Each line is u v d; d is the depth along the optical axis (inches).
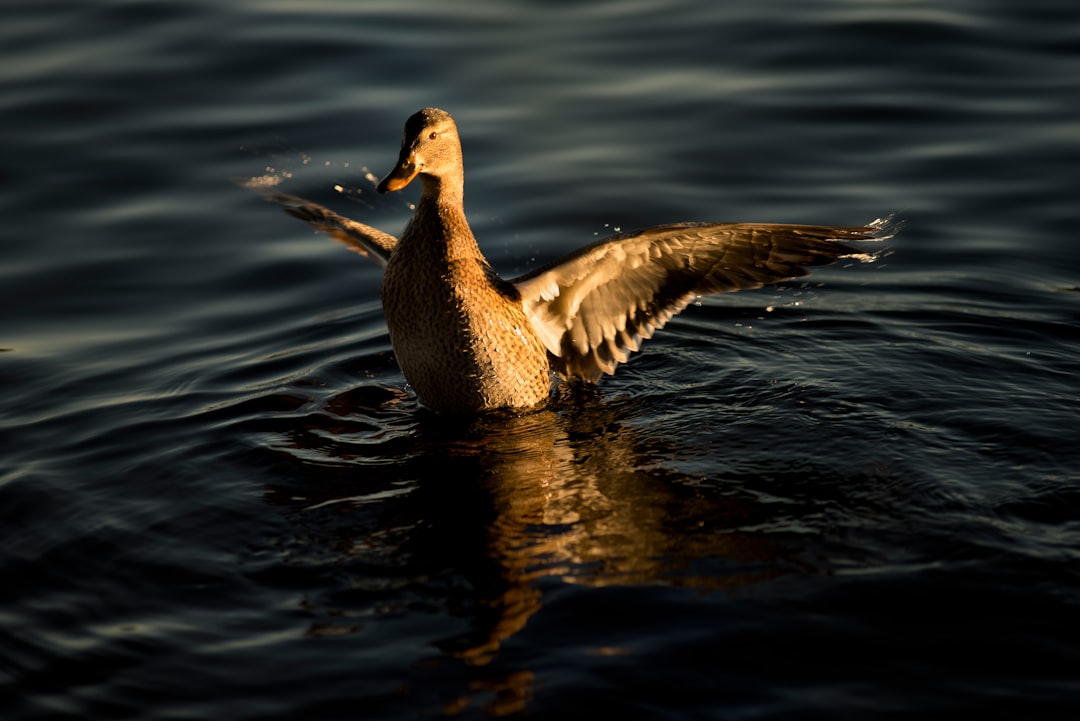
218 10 719.7
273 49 677.9
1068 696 258.4
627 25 706.8
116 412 409.1
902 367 429.4
